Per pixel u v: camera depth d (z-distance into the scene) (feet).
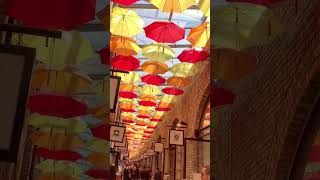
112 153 39.75
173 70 29.32
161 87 45.32
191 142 44.70
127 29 18.51
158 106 54.08
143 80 30.12
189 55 25.03
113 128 39.99
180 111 54.39
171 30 19.51
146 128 90.07
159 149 66.33
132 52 22.95
